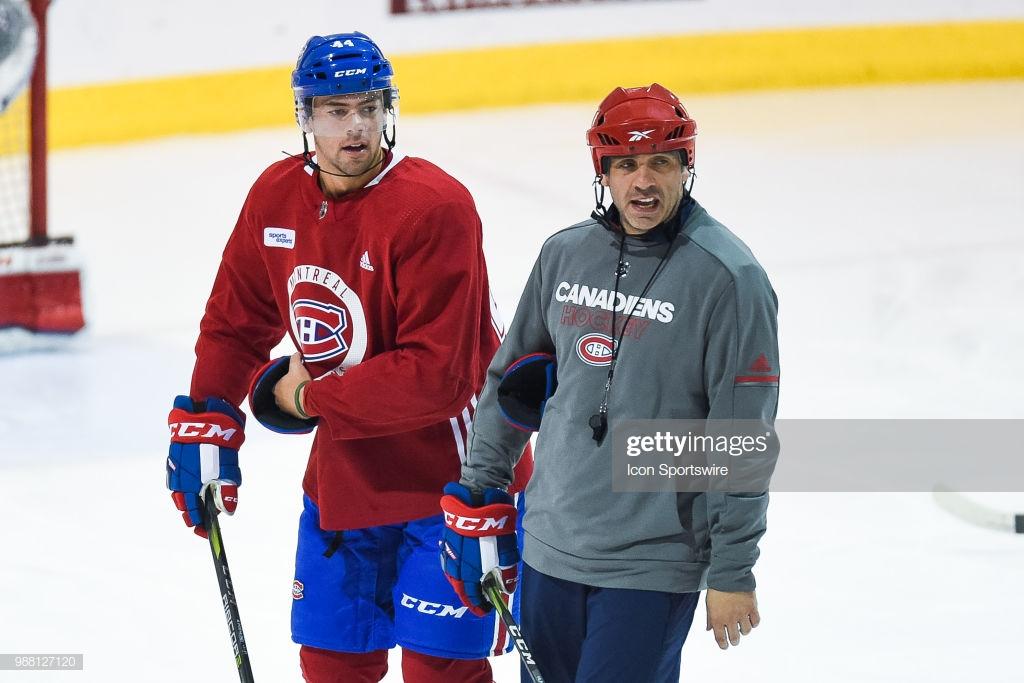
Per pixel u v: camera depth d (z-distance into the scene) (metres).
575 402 8.45
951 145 34.78
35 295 21.88
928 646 12.08
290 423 9.78
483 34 37.97
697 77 39.84
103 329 22.97
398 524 9.82
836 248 26.66
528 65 38.56
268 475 16.33
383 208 9.17
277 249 9.66
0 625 12.69
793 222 28.48
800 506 15.16
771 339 8.05
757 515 8.07
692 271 8.06
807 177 32.06
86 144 34.50
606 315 8.33
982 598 13.00
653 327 8.15
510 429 9.19
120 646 12.30
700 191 30.88
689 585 8.34
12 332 21.81
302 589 9.91
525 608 8.92
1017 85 41.31
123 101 34.69
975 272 25.02
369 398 9.21
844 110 38.38
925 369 20.06
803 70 40.59
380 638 9.94
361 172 9.18
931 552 14.00
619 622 8.29
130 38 34.38
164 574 13.80
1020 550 14.03
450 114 37.91
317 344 9.60
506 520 9.05
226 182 32.09
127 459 17.11
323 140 9.06
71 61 33.81
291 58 36.25
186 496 10.12
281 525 14.95
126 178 32.44
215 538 9.88
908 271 25.08
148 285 25.47
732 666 11.78
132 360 21.33
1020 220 28.59
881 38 40.91
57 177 32.50
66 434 18.00
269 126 36.41
